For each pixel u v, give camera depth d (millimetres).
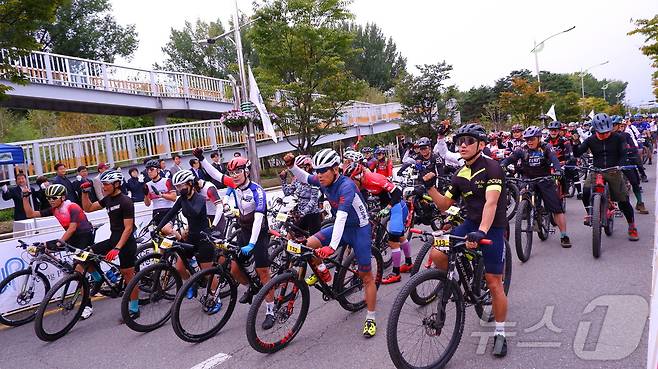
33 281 5812
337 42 15258
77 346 4672
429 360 3533
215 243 4645
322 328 4535
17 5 7383
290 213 6184
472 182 3568
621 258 5621
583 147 6402
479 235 3164
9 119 19469
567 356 3494
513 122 33719
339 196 4082
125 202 5172
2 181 10375
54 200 5387
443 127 7363
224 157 16141
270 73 15352
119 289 5652
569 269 5430
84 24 29719
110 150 12602
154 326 4945
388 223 5664
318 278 4418
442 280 3506
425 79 23812
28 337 5055
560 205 6281
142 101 16391
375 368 3615
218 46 35719
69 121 20344
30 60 13062
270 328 4102
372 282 4293
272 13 14492
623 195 6141
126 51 31969
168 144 14133
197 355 4180
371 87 39875
